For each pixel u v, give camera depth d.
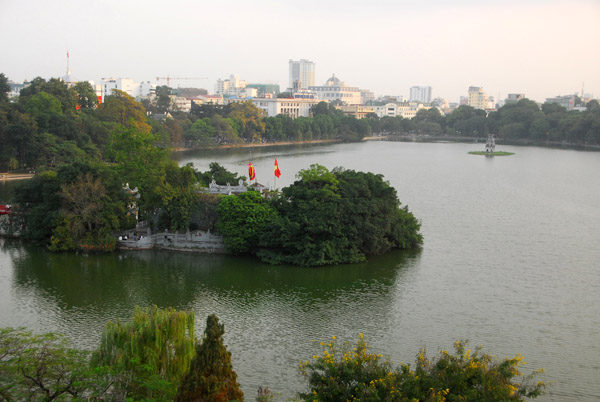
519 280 118.38
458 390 54.34
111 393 60.78
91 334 88.88
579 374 80.06
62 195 130.00
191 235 134.12
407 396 53.34
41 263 123.38
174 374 65.19
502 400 52.16
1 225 144.25
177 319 66.50
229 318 96.50
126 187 144.38
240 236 128.38
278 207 133.50
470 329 93.75
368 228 130.00
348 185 135.50
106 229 132.75
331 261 125.75
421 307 102.69
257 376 78.00
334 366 58.19
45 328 90.81
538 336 91.62
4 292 106.50
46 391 56.78
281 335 90.38
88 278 114.81
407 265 127.31
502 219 178.88
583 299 107.88
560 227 168.50
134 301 103.19
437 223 171.50
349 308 101.56
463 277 119.62
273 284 113.19
